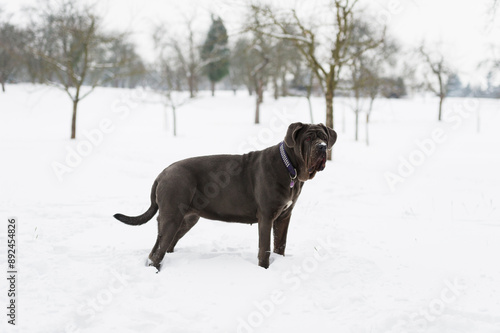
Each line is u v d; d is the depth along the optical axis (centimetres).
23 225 677
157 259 475
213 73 5072
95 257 518
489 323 359
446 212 899
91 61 2588
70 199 939
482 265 509
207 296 405
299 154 462
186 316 368
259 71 3412
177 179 481
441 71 3800
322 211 887
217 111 4269
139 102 3841
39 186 1068
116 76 2564
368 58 2320
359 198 1067
